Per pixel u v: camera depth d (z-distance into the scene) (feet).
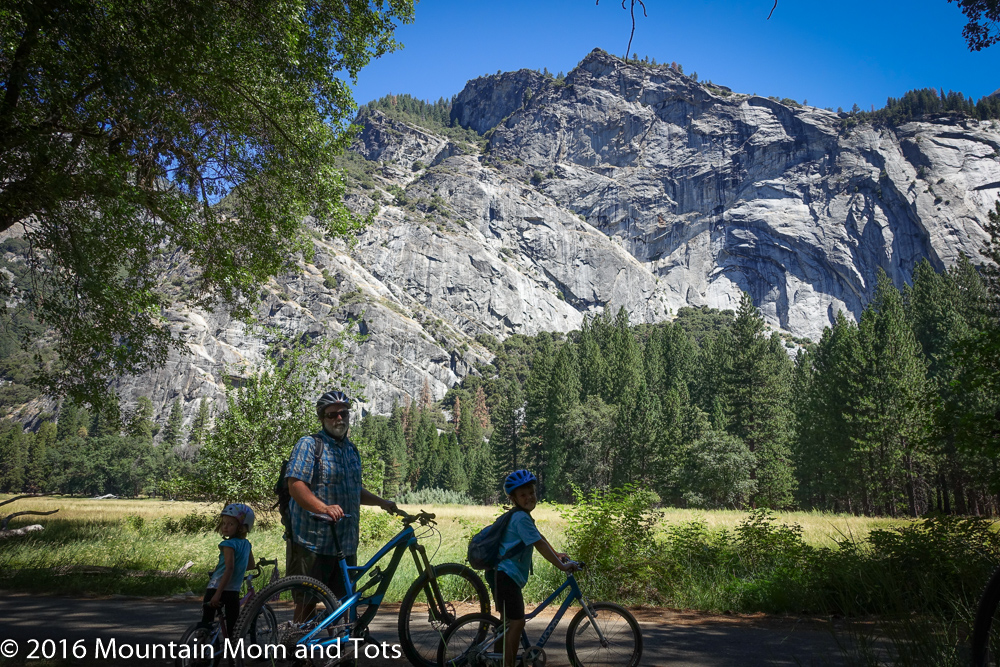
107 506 146.41
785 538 35.58
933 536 28.32
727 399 269.23
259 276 54.39
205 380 576.20
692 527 36.81
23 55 33.88
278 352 64.80
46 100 34.96
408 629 14.43
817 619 24.23
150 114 38.75
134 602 27.22
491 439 358.84
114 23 33.50
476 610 14.85
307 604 13.52
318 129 47.98
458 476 363.97
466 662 14.25
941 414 34.14
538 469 304.09
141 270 49.49
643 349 508.12
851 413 178.81
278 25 39.73
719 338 339.16
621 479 239.09
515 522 14.30
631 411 249.75
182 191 47.55
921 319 288.51
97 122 40.27
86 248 40.55
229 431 63.36
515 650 13.80
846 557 29.94
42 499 249.96
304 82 44.86
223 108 42.34
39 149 33.78
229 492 61.72
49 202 38.11
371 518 53.83
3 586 31.40
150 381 577.43
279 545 47.52
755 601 27.43
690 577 31.12
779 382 282.77
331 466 14.38
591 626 15.35
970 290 280.92
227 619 15.11
